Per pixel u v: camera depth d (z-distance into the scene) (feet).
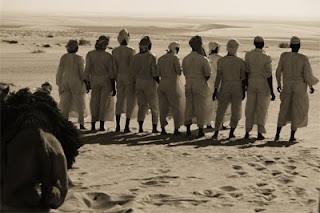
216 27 402.11
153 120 45.14
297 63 41.52
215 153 36.45
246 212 24.18
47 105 24.52
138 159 34.58
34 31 279.69
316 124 52.44
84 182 28.76
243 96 42.91
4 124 24.00
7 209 22.58
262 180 29.84
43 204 23.02
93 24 443.73
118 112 45.24
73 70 44.83
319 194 27.32
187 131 43.75
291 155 36.11
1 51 132.98
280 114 42.42
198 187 28.14
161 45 168.55
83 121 45.70
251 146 39.65
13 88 71.26
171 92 43.39
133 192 27.04
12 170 22.65
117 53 44.70
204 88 42.80
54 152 23.02
